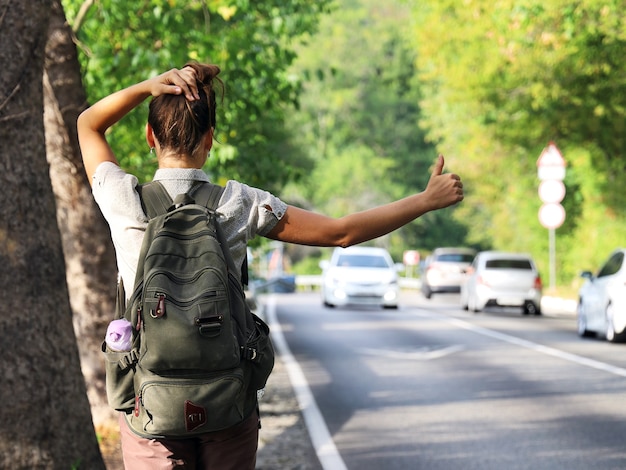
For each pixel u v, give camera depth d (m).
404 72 148.38
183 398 4.99
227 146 21.61
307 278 94.94
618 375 24.34
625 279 32.31
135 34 20.36
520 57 49.53
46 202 9.67
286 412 19.56
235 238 5.42
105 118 5.74
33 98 9.57
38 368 9.56
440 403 20.39
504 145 63.47
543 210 57.75
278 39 22.84
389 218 5.54
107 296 15.62
